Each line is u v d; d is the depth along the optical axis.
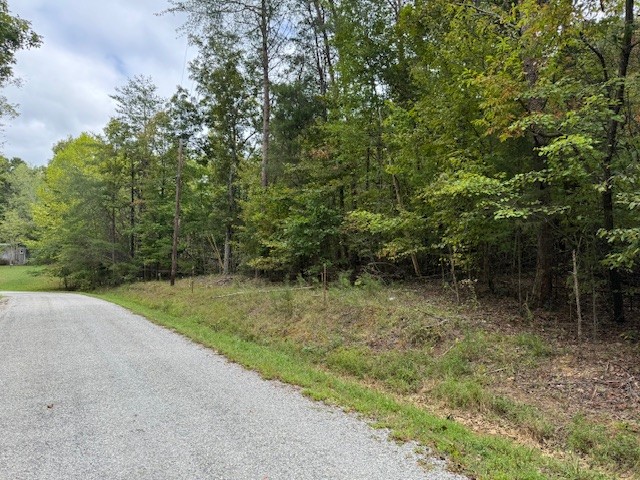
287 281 15.98
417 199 11.06
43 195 37.38
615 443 4.18
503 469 3.35
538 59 7.37
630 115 6.99
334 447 3.74
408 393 6.14
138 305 17.83
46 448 3.70
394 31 13.94
